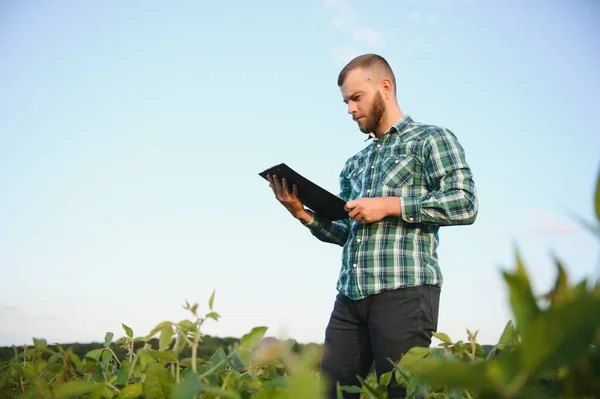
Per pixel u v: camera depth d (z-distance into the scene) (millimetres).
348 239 2789
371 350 2678
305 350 406
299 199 2865
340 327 2697
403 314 2467
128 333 1085
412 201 2471
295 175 2656
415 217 2471
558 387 404
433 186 2623
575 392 398
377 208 2475
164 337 747
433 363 360
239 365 789
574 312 323
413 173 2654
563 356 330
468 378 347
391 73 2908
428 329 2492
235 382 786
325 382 428
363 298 2576
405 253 2539
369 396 1018
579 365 396
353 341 2658
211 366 826
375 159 2795
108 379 957
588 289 357
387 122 2844
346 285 2666
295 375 394
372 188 2740
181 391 533
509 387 344
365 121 2857
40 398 677
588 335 322
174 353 722
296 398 385
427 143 2629
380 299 2516
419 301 2482
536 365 338
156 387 703
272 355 668
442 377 353
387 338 2453
